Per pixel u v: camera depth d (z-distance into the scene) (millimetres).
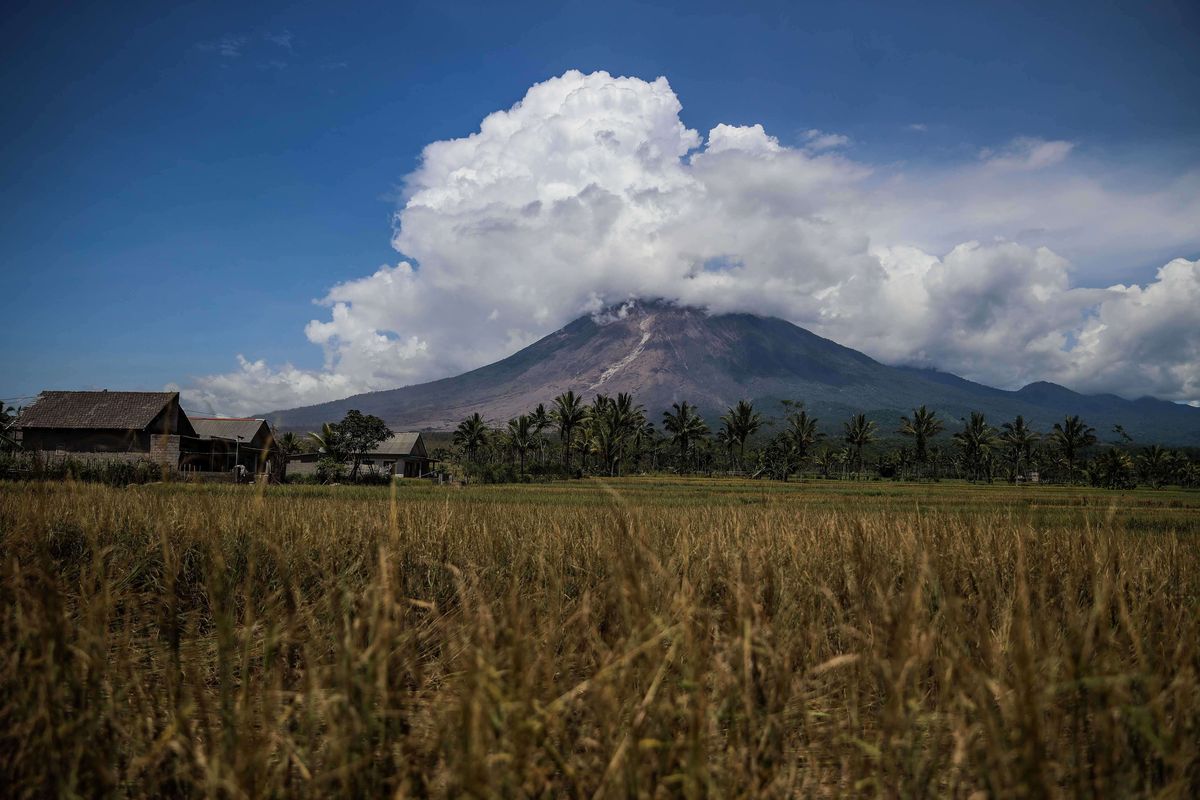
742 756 2617
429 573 6215
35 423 37875
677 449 119750
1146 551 6809
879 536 6617
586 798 2529
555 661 2990
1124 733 2658
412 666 3072
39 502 3713
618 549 3275
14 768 2701
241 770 2506
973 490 61031
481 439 97500
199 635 4816
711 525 7445
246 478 31188
